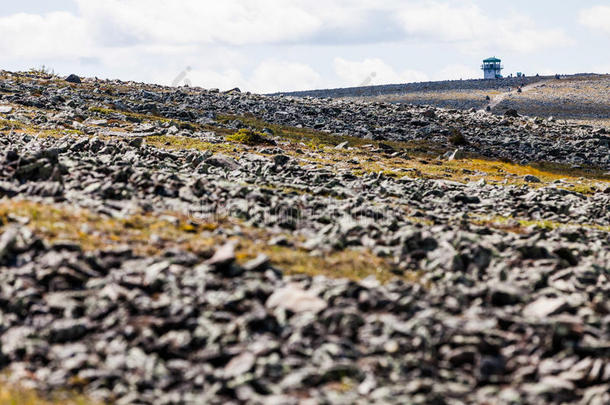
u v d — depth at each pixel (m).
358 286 22.33
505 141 108.56
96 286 21.02
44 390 16.20
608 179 84.12
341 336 19.33
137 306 19.97
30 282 20.77
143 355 17.86
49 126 71.38
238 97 137.25
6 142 52.28
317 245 27.16
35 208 27.05
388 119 124.62
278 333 19.25
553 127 127.75
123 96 119.44
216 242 26.17
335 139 97.44
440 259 26.66
